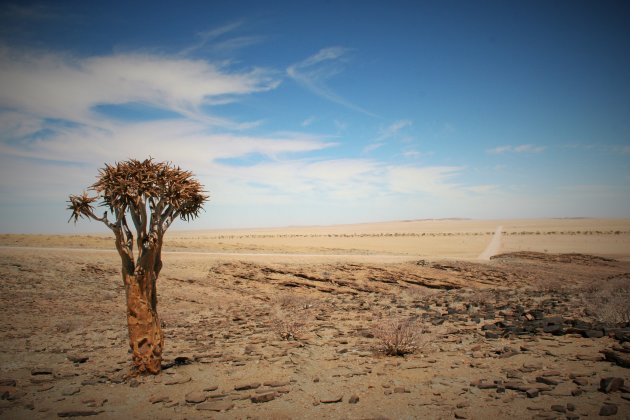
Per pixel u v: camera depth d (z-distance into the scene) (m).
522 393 6.50
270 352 10.55
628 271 44.38
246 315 19.64
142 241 8.56
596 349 9.19
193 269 35.22
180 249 53.22
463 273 35.78
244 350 11.02
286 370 8.68
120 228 8.40
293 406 6.43
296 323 15.48
